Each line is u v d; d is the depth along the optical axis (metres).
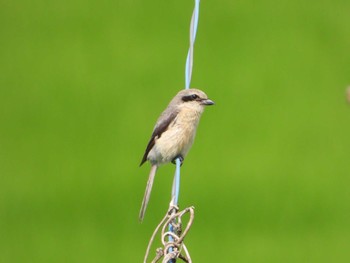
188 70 7.69
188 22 18.88
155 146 9.28
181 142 9.23
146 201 9.22
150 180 9.31
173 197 7.08
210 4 19.38
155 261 6.73
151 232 14.47
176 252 6.64
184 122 9.18
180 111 9.20
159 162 9.36
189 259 6.63
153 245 14.15
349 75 17.25
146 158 9.48
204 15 19.06
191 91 9.27
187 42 18.28
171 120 9.19
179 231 6.81
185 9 19.31
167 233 6.74
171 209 7.00
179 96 9.32
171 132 9.18
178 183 7.16
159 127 9.26
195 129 9.34
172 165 15.45
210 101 9.25
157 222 14.58
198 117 9.30
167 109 9.32
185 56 17.78
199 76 17.30
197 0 7.79
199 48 18.09
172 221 6.84
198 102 9.24
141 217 9.18
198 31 18.56
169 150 9.22
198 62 17.66
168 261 6.60
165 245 6.66
